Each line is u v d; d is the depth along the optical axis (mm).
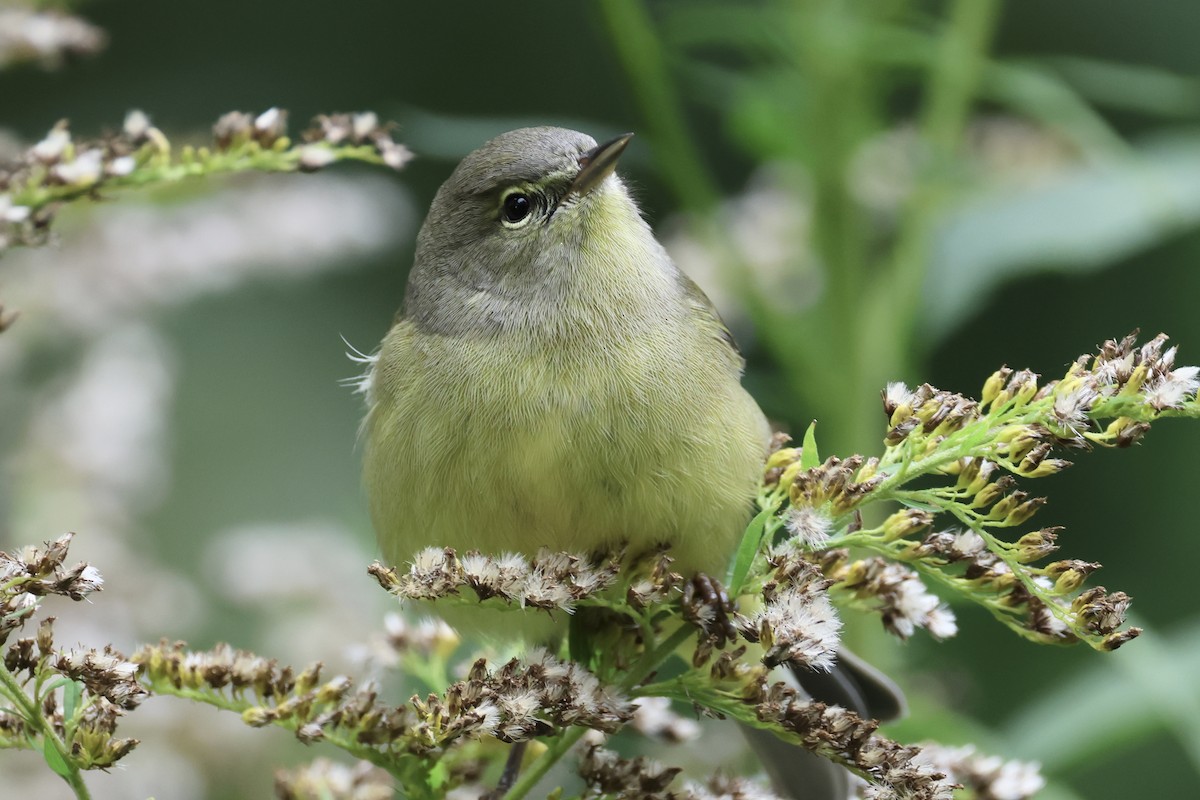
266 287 13898
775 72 10047
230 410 13383
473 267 7188
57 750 5016
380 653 6578
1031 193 9844
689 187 9609
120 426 9914
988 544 5059
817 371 9648
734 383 7051
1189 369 4789
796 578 5102
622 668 5629
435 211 7543
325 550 10031
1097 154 9609
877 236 11453
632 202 7578
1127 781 11602
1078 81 11453
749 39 9781
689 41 9789
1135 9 13703
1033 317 13430
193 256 10703
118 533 9766
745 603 6809
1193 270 13070
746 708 5164
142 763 8898
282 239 10789
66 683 5109
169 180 6410
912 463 5156
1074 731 8023
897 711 7488
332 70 15039
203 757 9094
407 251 14219
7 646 5285
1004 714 11703
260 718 5625
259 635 10094
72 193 6293
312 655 9680
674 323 6910
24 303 10500
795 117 9781
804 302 11375
